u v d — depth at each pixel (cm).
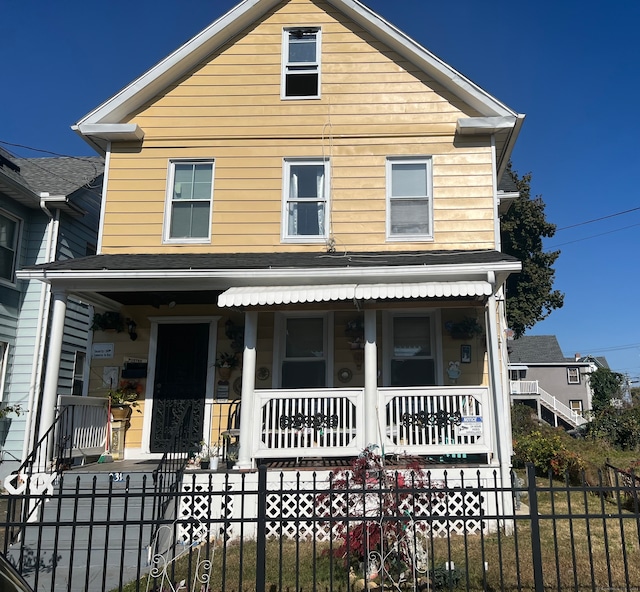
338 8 1125
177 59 1092
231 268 894
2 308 1273
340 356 1043
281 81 1112
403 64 1105
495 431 835
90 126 1071
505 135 1078
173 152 1097
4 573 327
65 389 1392
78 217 1473
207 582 505
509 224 3000
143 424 1056
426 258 938
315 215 1076
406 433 883
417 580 539
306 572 613
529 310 3033
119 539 724
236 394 1054
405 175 1083
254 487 812
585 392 4519
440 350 1023
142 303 1094
